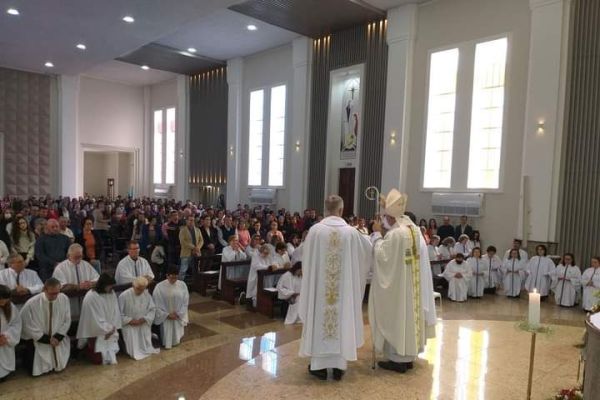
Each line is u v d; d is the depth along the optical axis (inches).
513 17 418.6
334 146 581.3
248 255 340.8
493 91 436.1
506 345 216.8
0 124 685.9
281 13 510.6
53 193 735.1
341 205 178.1
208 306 309.1
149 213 477.4
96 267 298.0
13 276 219.1
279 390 160.7
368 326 253.8
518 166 414.6
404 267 173.0
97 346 199.9
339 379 170.1
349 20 526.9
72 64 642.2
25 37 503.5
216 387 163.8
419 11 486.9
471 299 360.5
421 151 484.7
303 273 172.2
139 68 770.2
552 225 388.2
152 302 216.5
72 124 735.7
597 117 370.3
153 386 175.0
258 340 233.6
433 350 206.5
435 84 478.0
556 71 383.9
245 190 703.1
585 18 375.2
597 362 95.0
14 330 181.5
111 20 443.5
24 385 177.9
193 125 790.5
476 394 157.9
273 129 660.1
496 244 427.8
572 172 380.8
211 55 695.1
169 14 424.8
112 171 1047.0
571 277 338.6
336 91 575.8
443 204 458.9
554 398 148.3
